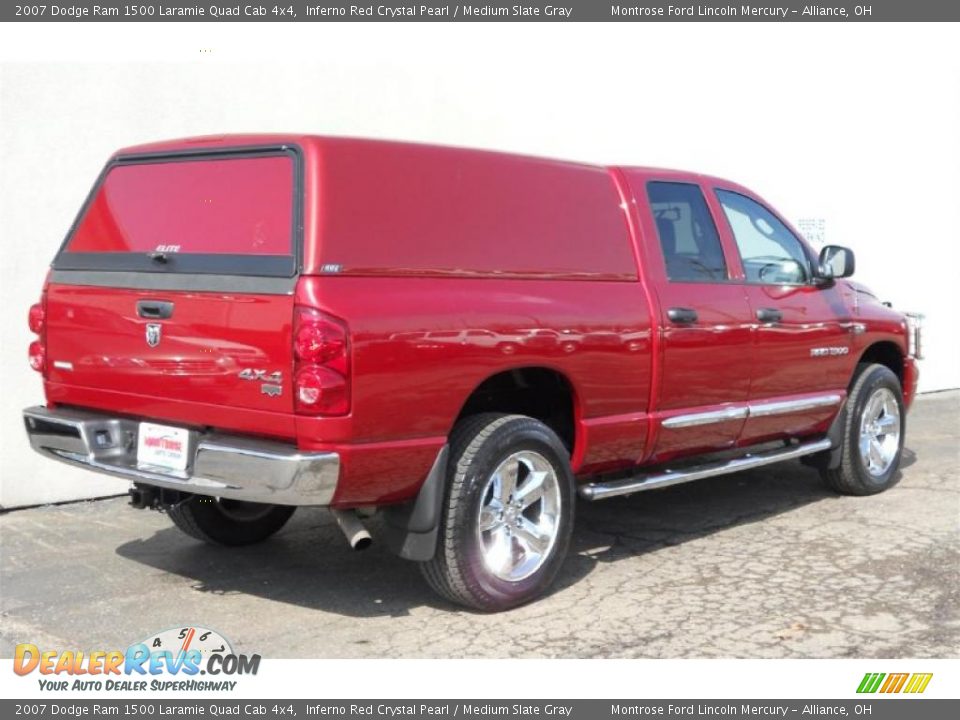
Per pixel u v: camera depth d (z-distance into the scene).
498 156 4.99
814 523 6.44
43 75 6.64
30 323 5.23
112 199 5.07
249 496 4.24
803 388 6.51
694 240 5.91
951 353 12.99
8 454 6.66
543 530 4.98
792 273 6.57
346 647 4.45
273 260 4.25
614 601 5.02
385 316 4.25
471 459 4.61
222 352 4.35
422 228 4.52
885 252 12.22
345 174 4.32
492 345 4.62
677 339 5.56
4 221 6.54
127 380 4.75
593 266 5.27
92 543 6.00
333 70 7.86
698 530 6.29
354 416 4.15
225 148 4.60
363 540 4.43
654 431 5.53
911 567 5.53
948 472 7.98
